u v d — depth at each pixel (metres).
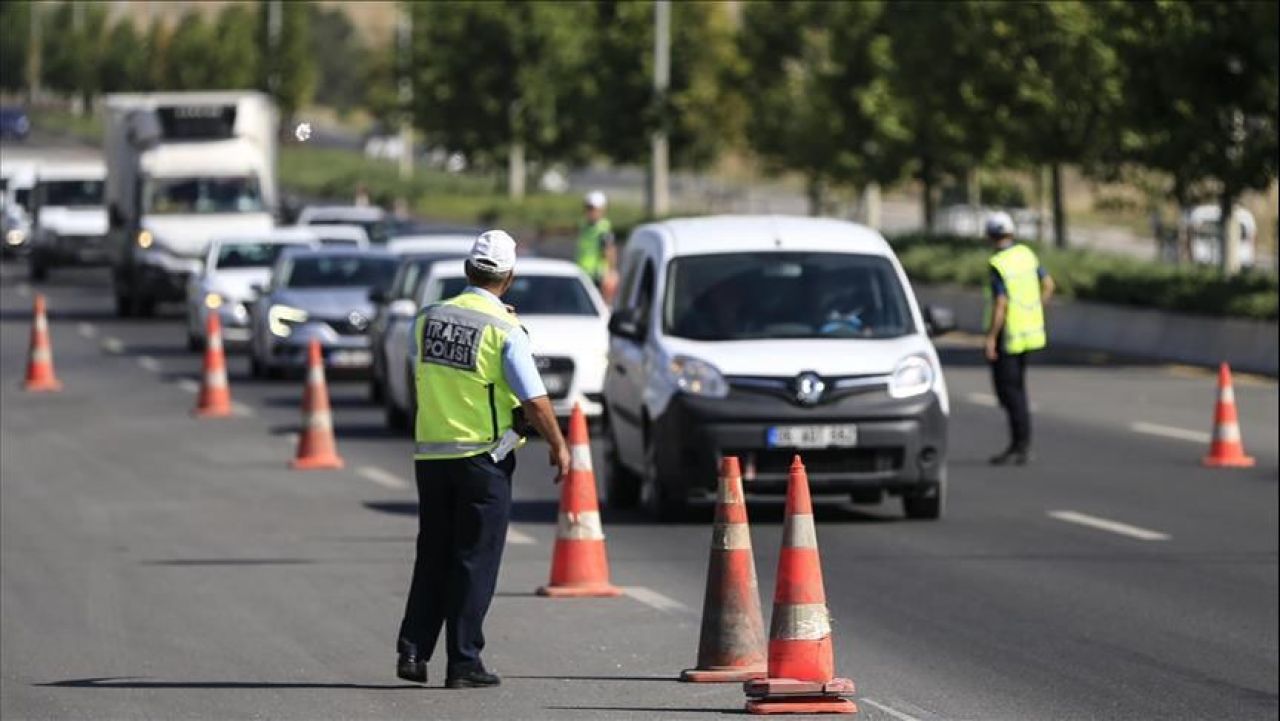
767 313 42.12
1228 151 84.56
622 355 43.66
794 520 23.78
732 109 141.75
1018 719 25.06
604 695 25.09
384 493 46.47
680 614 31.47
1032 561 37.47
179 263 106.69
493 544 24.91
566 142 180.62
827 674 23.78
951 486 47.59
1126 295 83.25
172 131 109.19
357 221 122.50
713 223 44.84
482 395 24.50
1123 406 64.62
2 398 68.69
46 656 28.64
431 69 179.38
